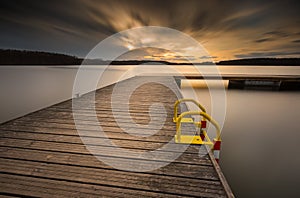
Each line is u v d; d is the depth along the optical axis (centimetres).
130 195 139
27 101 1291
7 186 148
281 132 737
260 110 1112
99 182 153
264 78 1884
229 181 427
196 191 143
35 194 140
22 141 231
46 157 192
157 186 149
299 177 443
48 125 292
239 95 1609
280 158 535
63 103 450
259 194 382
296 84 1789
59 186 148
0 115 970
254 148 603
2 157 191
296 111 1061
